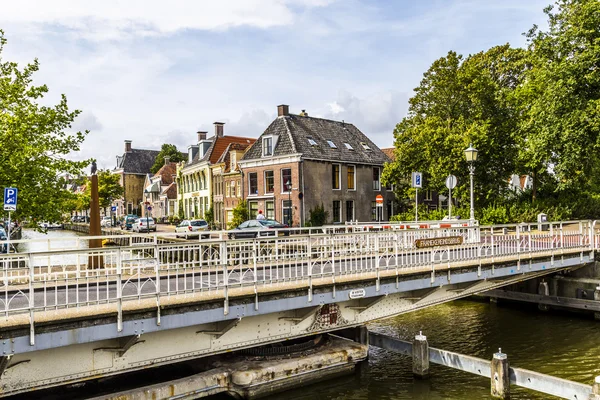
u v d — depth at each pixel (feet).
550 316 64.03
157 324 29.32
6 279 25.72
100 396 31.09
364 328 45.80
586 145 80.53
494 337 54.85
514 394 38.37
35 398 32.99
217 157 158.10
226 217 144.15
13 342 24.89
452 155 100.53
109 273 47.32
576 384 33.04
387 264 41.01
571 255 60.90
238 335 35.01
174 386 33.14
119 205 295.07
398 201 139.03
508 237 54.54
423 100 115.55
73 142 69.72
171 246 30.73
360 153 131.03
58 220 70.38
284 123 123.13
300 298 35.83
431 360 41.91
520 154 98.99
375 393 39.63
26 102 66.33
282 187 118.42
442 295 49.14
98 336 27.40
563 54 83.56
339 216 122.42
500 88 114.01
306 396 38.81
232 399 36.70
